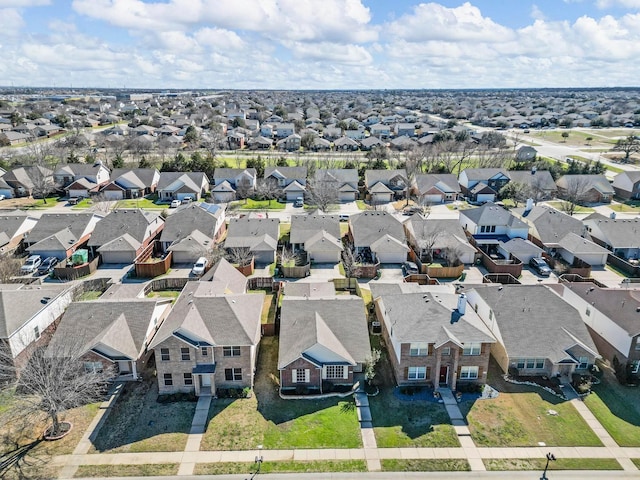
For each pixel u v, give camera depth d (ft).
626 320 126.11
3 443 100.89
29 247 196.24
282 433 104.42
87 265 186.39
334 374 119.55
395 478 93.09
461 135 491.31
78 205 290.15
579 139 542.98
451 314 124.26
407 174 336.29
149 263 185.78
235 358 116.88
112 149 431.02
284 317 130.11
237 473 93.86
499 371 127.65
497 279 185.16
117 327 123.75
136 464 95.55
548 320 129.59
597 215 232.94
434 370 118.93
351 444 101.45
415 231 214.90
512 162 392.88
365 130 627.87
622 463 97.50
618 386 122.11
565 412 112.16
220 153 441.68
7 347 116.67
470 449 100.53
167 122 612.29
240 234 210.79
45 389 100.89
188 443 101.30
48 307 135.33
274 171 320.70
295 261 203.00
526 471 95.14
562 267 192.75
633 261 205.67
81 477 92.22
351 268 185.16
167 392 116.98
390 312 129.70
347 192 310.86
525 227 219.20
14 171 309.01
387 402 114.93
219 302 126.62
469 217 230.68
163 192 303.89
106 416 109.09
